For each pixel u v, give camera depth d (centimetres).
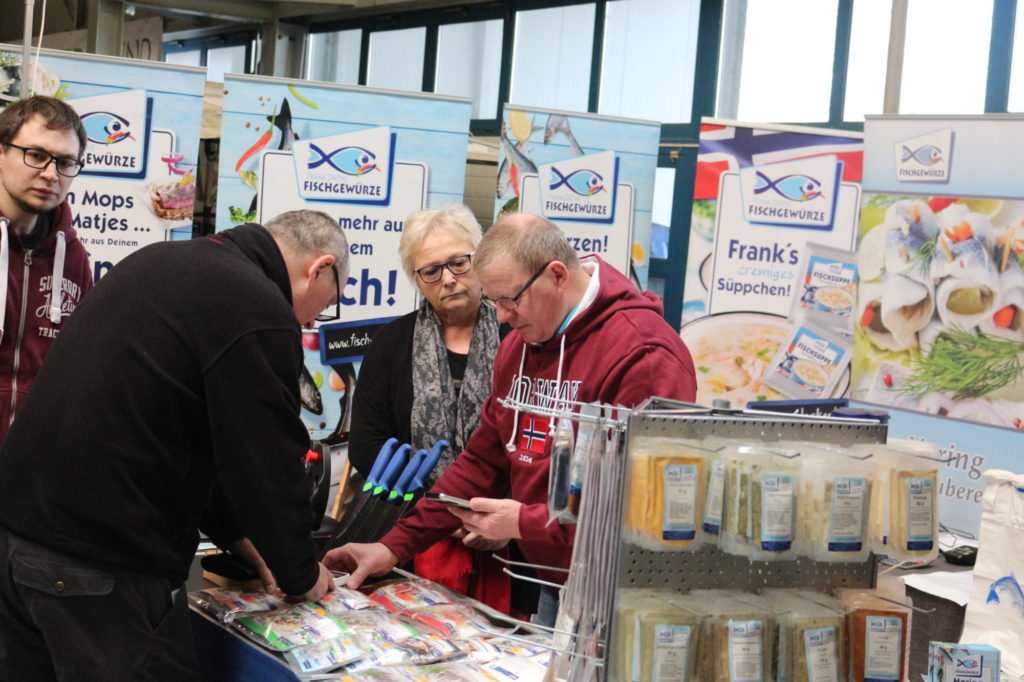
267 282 183
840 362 477
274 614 187
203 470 187
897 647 157
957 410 367
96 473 172
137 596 176
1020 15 484
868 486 160
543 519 191
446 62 740
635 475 148
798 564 163
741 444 155
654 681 146
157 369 175
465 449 247
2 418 277
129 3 773
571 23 671
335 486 445
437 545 235
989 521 204
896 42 406
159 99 407
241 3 788
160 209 411
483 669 173
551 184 481
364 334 446
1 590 178
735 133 475
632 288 222
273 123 429
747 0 596
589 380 211
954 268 369
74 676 170
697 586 155
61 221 288
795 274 476
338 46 819
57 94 391
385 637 183
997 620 200
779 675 152
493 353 280
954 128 368
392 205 445
